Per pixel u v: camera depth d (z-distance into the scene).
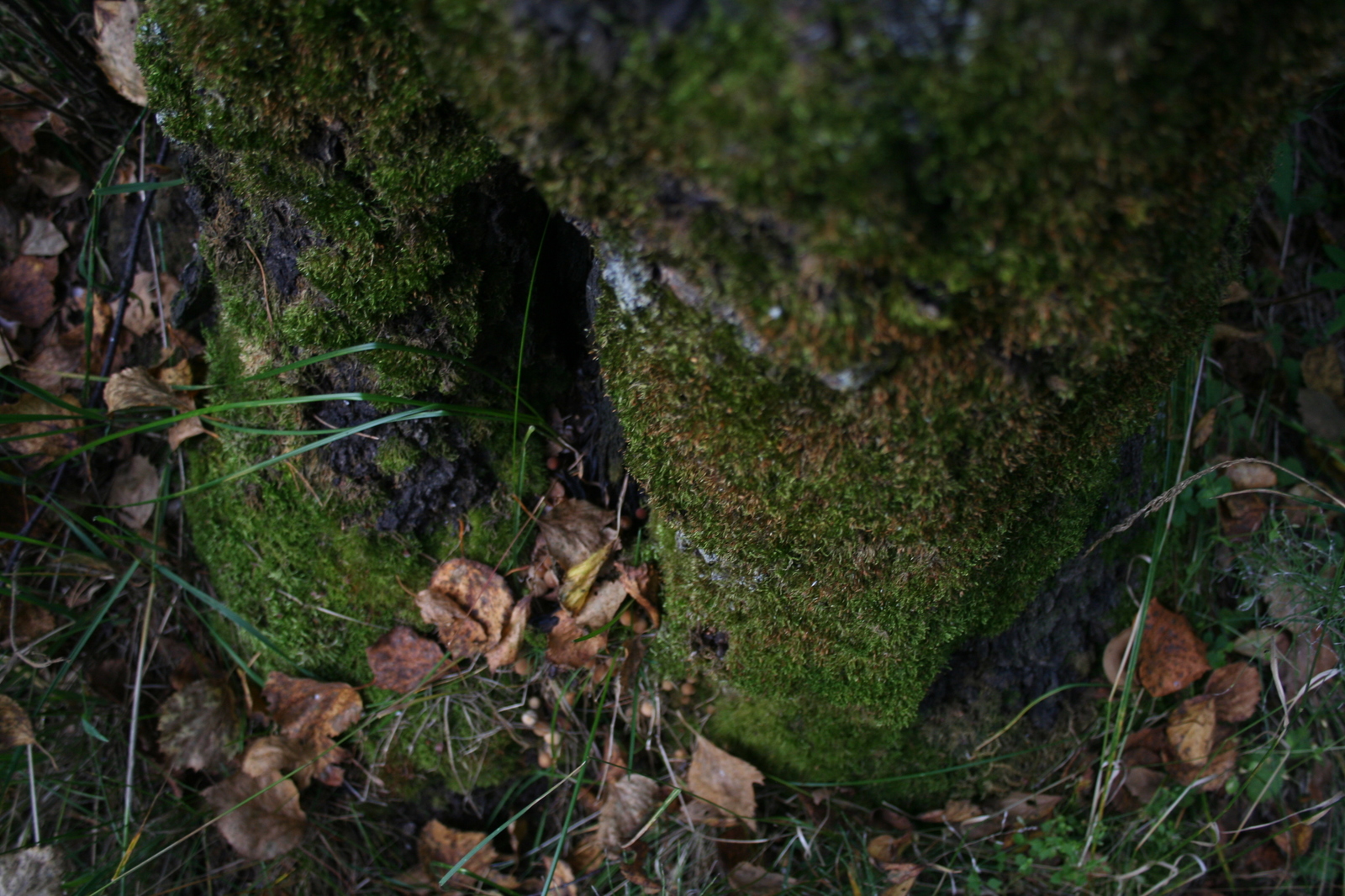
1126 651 0.68
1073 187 0.45
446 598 0.65
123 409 0.70
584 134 0.48
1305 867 0.70
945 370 0.51
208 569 0.69
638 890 0.66
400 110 0.54
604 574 0.65
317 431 0.59
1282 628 0.69
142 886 0.66
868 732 0.65
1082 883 0.68
